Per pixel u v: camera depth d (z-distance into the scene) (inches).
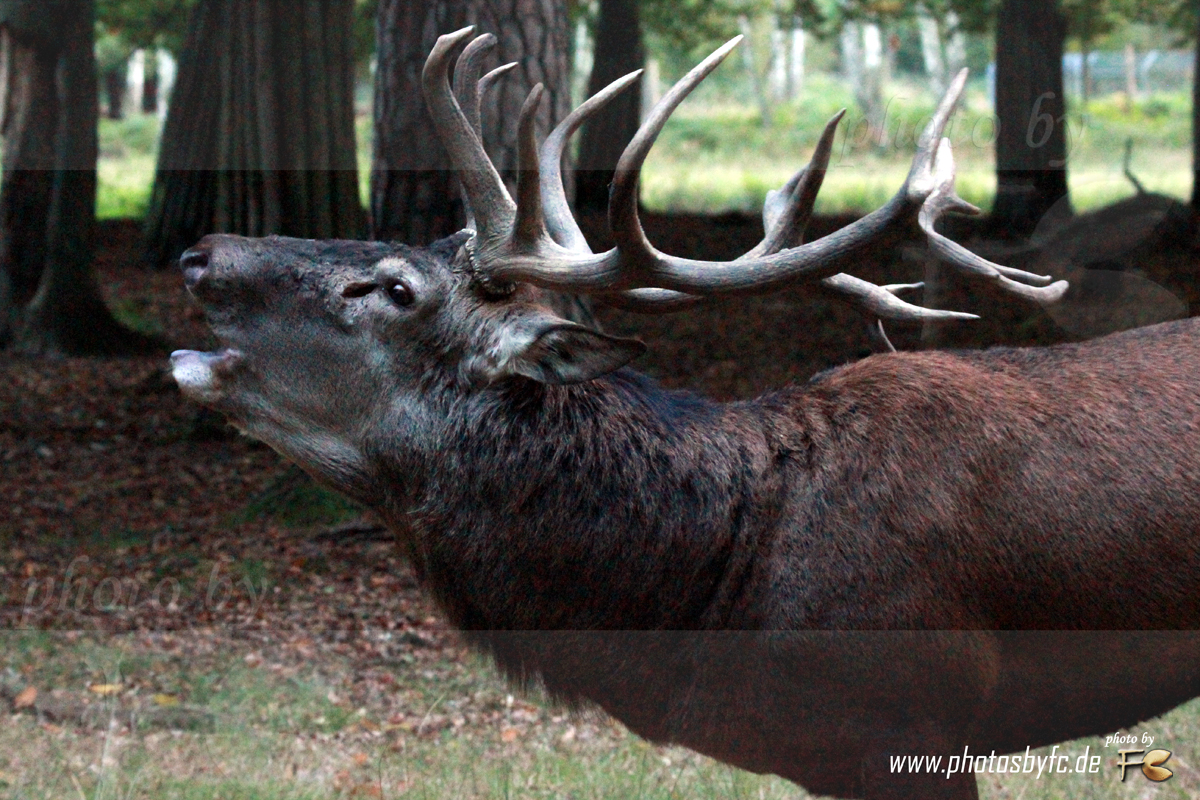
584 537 238.7
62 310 930.7
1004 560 229.5
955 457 232.7
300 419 252.4
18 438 729.0
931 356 251.1
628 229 232.5
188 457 702.5
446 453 243.6
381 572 522.6
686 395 252.2
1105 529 227.8
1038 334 735.1
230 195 1044.5
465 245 247.4
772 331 860.6
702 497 237.6
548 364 234.1
